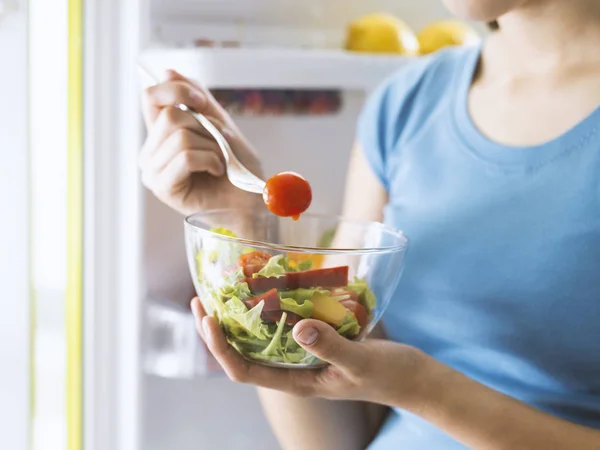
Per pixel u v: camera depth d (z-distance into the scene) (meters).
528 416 0.67
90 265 1.12
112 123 1.10
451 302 0.79
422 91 0.89
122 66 1.09
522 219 0.76
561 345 0.73
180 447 1.23
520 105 0.81
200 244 0.62
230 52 1.09
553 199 0.74
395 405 0.67
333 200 1.26
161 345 1.17
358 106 1.24
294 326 0.58
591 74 0.78
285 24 1.31
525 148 0.77
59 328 1.12
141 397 1.17
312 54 1.12
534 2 0.77
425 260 0.81
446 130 0.85
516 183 0.77
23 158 0.99
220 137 0.71
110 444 1.18
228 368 0.64
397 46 1.20
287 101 1.19
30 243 1.01
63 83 1.05
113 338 1.16
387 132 0.90
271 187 0.61
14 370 1.03
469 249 0.78
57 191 1.07
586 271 0.72
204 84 1.09
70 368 1.13
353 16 1.38
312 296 0.58
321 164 1.25
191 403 1.23
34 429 1.09
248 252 0.58
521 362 0.76
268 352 0.61
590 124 0.74
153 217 1.15
